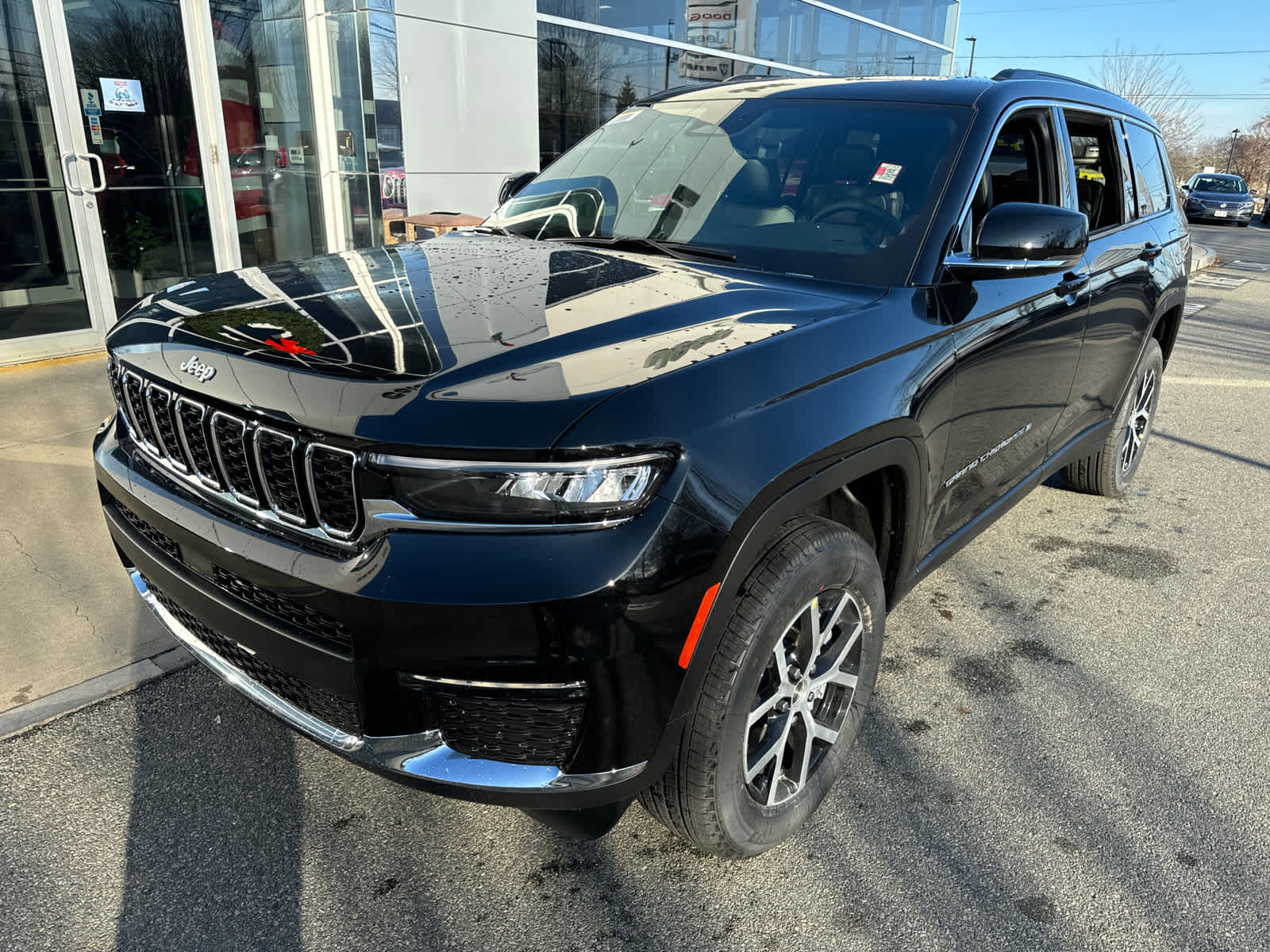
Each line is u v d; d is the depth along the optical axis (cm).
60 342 602
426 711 170
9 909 196
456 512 160
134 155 628
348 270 247
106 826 221
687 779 188
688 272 246
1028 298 283
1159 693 291
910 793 242
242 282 238
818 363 201
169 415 198
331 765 245
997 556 392
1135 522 436
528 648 160
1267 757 260
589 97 900
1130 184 390
